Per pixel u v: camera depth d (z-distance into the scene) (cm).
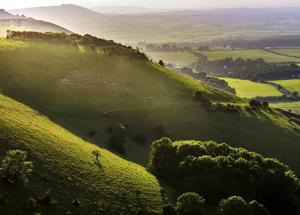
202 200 6316
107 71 13925
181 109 12788
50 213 5053
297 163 11750
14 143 6159
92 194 5872
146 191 6650
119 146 9412
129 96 12644
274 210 7700
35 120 8219
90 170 6544
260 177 7831
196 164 7731
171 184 7662
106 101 11856
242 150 8888
